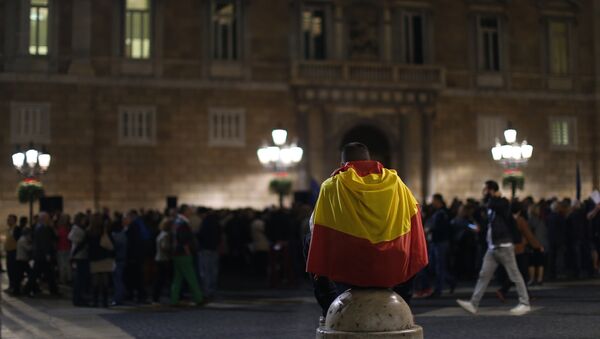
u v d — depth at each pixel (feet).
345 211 17.31
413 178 113.50
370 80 110.73
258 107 109.40
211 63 108.27
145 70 106.01
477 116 117.39
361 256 17.17
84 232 59.06
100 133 103.91
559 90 121.80
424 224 62.13
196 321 48.34
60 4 103.19
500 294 54.08
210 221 62.44
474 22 118.21
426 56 115.65
